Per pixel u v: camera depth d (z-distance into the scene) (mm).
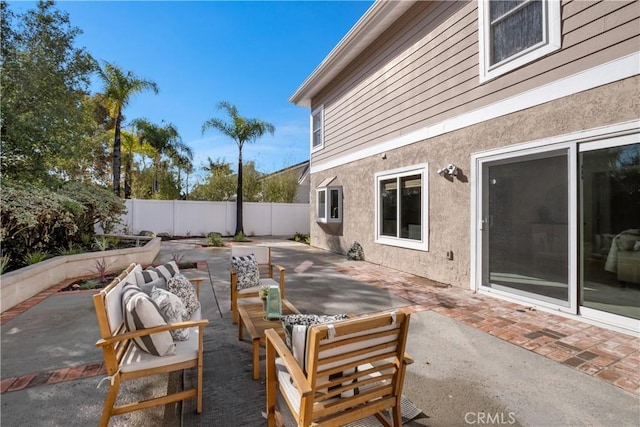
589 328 3850
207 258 9062
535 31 4590
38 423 2221
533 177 4660
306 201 21641
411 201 7199
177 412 2383
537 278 4609
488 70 5262
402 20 7434
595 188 3932
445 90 6184
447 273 6129
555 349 3320
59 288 5695
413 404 2432
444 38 6207
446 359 3133
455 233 5953
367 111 8875
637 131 3545
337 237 10445
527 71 4664
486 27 5297
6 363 3057
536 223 4613
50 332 3785
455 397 2525
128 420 2281
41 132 7184
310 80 11180
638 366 2959
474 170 5543
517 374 2855
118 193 12703
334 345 1679
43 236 7137
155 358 2303
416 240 7031
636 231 3594
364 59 9000
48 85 7375
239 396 2564
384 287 5902
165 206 14805
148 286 3041
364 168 9016
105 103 13234
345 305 4852
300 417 1678
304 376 1712
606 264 3840
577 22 4066
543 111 4461
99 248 8125
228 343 3549
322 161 11781
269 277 4949
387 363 1966
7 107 6680
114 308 2311
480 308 4645
